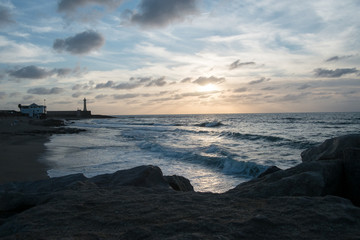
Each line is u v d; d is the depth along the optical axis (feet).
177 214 9.47
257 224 8.06
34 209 10.39
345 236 7.16
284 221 8.26
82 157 47.67
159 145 60.39
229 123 172.76
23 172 33.83
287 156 45.70
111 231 8.13
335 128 110.01
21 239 7.56
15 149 56.34
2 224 9.95
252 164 34.96
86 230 8.21
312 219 8.27
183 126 163.63
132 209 10.20
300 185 12.09
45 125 187.11
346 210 8.86
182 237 7.23
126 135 100.32
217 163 40.50
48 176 31.78
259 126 137.39
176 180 20.18
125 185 16.19
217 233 7.57
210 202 11.01
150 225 8.39
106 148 62.08
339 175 13.41
